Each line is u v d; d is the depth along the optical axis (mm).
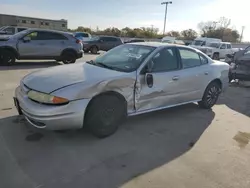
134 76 3697
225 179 2746
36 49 10359
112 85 3438
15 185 2432
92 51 19984
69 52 11305
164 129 4047
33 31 10383
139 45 4438
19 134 3512
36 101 3154
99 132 3471
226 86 5535
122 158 3059
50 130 3451
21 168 2721
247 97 6680
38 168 2740
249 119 4816
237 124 4496
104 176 2668
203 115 4883
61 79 3318
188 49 4711
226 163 3090
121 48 4586
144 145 3436
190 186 2578
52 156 3004
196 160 3117
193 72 4637
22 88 3457
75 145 3309
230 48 20516
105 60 4312
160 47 4211
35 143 3293
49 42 10680
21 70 8867
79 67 3941
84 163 2896
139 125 4145
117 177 2662
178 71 4375
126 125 4109
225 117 4852
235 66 8172
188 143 3590
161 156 3164
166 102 4293
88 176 2650
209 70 5004
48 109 3018
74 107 3100
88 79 3322
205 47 19344
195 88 4781
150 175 2730
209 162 3086
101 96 3391
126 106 3715
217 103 5863
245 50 8508
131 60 4016
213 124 4422
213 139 3779
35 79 3424
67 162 2895
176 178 2703
